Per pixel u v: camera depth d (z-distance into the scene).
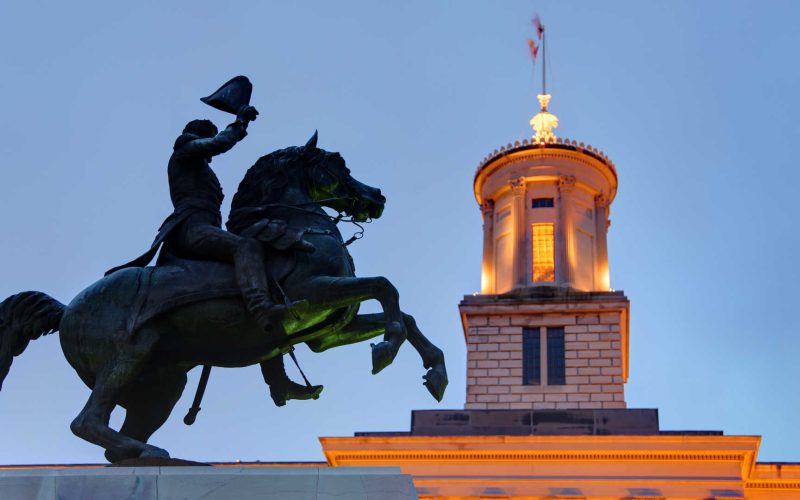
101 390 11.49
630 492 42.50
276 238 11.98
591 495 42.66
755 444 42.59
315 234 12.27
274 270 11.93
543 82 60.59
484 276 55.06
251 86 13.13
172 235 12.30
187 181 12.46
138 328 11.64
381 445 44.12
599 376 50.81
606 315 52.03
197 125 12.93
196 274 11.92
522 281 53.44
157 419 12.39
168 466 10.47
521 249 54.34
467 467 43.78
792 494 44.53
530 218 55.41
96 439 11.25
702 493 42.22
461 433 46.00
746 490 44.59
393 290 11.79
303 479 9.82
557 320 52.09
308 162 12.97
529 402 50.59
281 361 12.86
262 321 11.48
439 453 44.06
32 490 9.73
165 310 11.73
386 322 11.72
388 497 9.75
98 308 11.79
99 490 9.77
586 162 56.38
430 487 43.34
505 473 43.44
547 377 51.12
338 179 13.05
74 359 11.84
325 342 12.70
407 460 44.16
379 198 13.27
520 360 51.56
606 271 54.78
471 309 52.44
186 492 9.77
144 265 12.27
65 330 11.83
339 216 13.23
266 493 9.77
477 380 51.31
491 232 56.22
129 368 11.56
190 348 12.11
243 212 12.51
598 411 45.66
